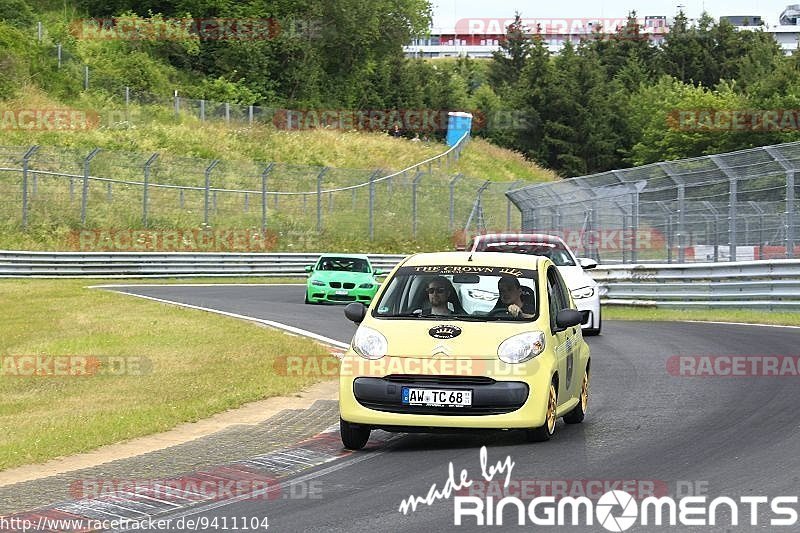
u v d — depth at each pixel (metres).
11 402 42.78
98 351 56.66
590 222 108.56
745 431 32.38
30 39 190.12
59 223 131.00
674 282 92.31
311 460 29.81
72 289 101.19
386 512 23.41
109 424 35.78
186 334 63.56
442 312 32.81
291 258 137.62
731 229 88.44
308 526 22.41
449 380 30.30
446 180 182.50
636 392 41.78
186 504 24.78
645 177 100.75
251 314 79.12
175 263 126.56
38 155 148.62
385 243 154.38
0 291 97.25
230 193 156.50
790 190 83.69
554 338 32.25
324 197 166.12
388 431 31.81
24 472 28.88
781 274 82.31
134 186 149.25
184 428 35.81
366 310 33.47
